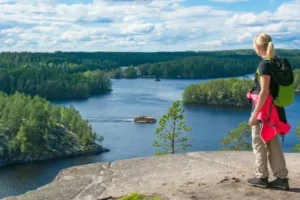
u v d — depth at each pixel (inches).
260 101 235.0
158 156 346.3
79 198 256.1
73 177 298.2
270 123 237.9
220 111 4933.6
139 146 3203.7
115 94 6638.8
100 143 3454.7
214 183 266.7
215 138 3122.5
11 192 2559.1
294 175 284.2
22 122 4057.6
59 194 263.9
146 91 6879.9
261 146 249.0
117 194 257.9
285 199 234.5
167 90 7052.2
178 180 279.0
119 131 3725.4
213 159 331.9
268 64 232.2
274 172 250.4
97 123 4099.4
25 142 3732.8
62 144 3809.1
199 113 4670.3
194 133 3312.0
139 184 275.1
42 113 4190.5
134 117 4274.1
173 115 1204.5
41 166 3393.2
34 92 7780.5
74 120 4160.9
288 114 3934.5
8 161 3560.5
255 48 242.1
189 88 5895.7
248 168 302.8
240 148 1723.7
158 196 243.0
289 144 2797.7
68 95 7342.5
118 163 327.9
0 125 4052.7
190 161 327.9
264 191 247.3
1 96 4916.3
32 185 2751.0
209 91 5885.8
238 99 5831.7
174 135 1213.7
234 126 3651.6
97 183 282.2
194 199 236.7
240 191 248.7
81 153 3553.2
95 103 5693.9
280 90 234.2
